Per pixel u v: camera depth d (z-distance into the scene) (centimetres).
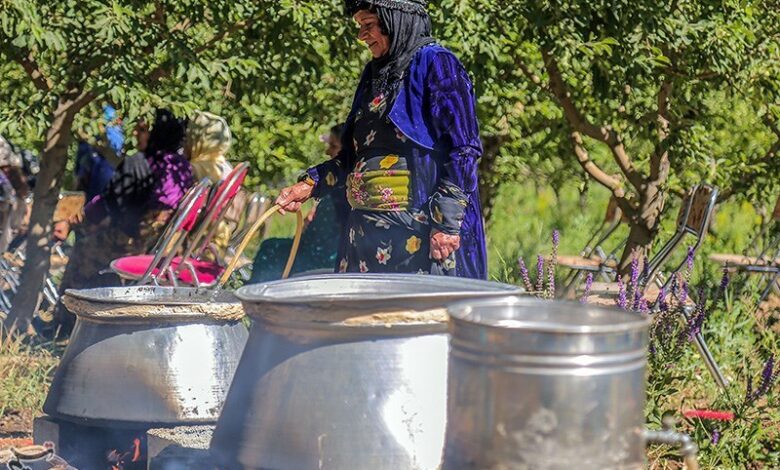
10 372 576
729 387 540
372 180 409
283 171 815
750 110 774
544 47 625
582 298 521
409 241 407
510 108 788
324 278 339
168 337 374
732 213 1148
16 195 877
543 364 231
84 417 373
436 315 291
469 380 240
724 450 471
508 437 234
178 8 604
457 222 396
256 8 625
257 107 770
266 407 292
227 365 380
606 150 928
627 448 238
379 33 407
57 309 747
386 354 288
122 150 782
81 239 736
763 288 894
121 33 574
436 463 290
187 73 587
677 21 623
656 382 477
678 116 721
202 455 340
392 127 404
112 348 373
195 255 572
